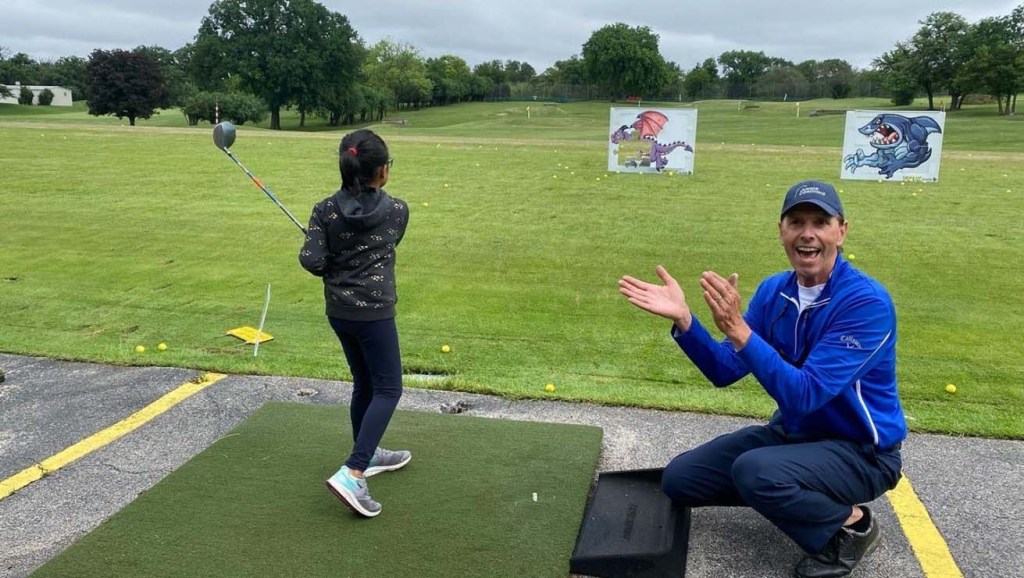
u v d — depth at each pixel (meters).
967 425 4.01
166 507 3.01
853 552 2.67
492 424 3.87
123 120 57.12
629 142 15.80
